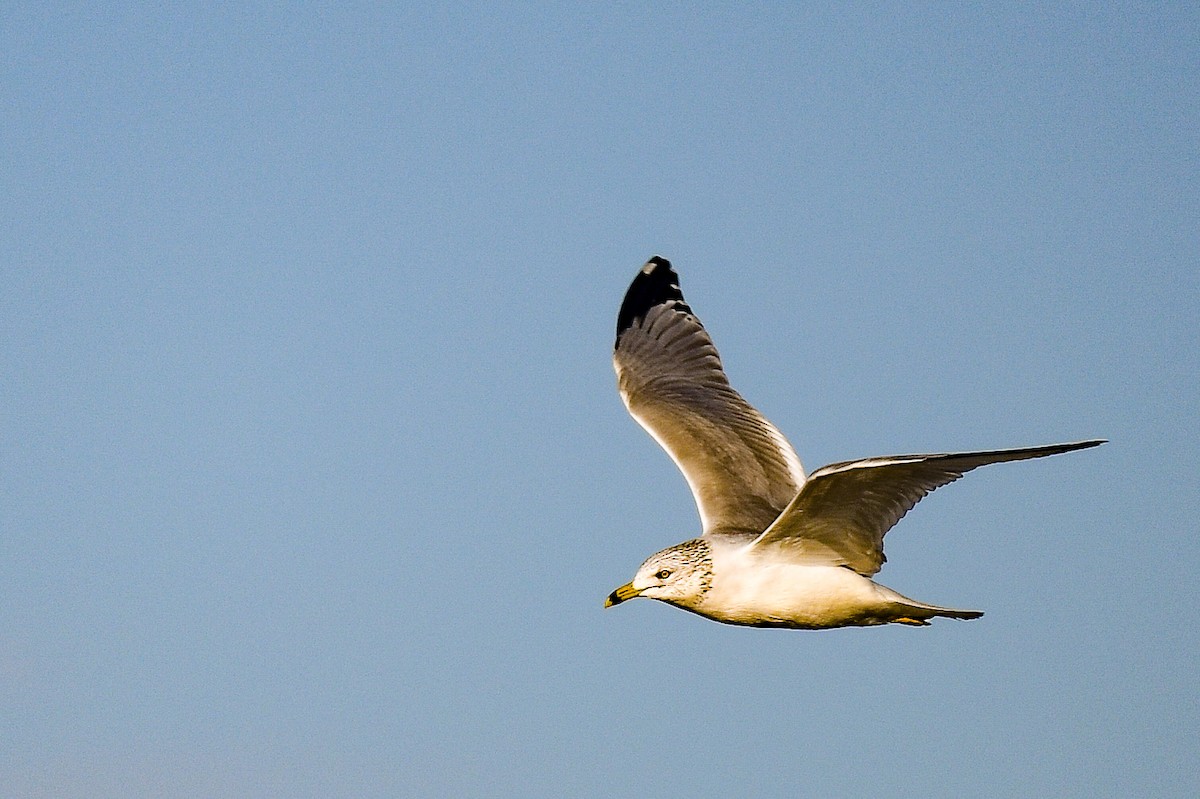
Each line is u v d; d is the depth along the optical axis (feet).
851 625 46.11
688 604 46.19
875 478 41.29
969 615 44.04
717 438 52.90
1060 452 36.63
